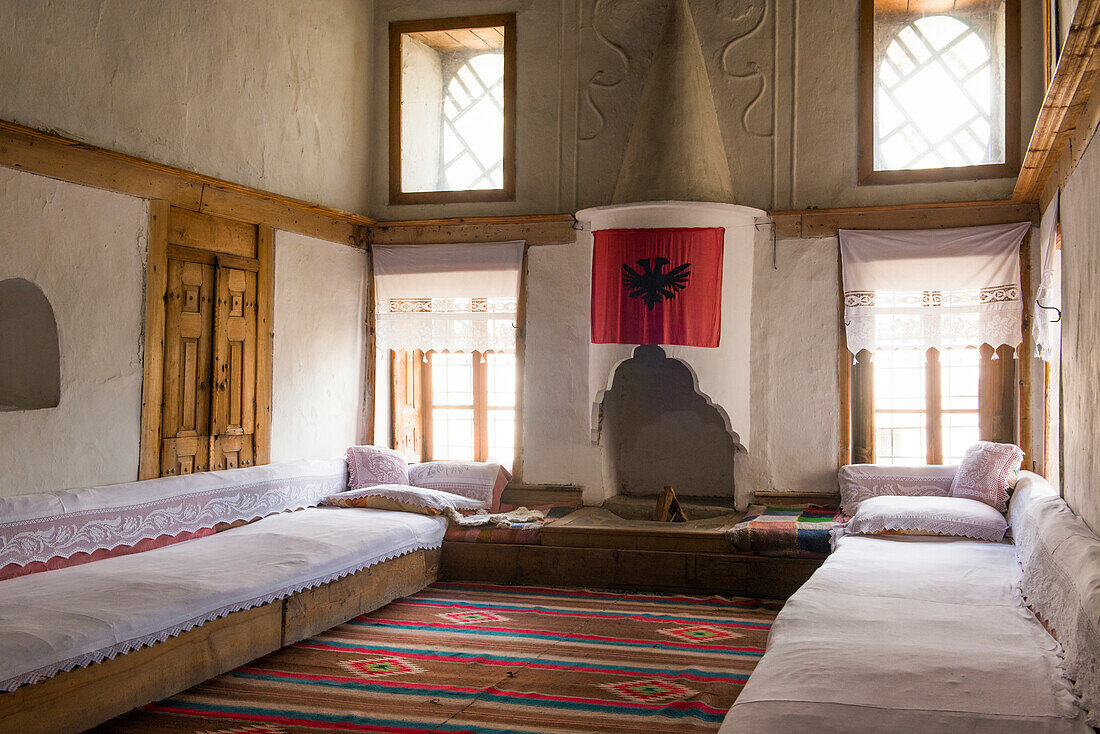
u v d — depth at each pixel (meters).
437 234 8.34
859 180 7.52
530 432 8.14
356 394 8.27
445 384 8.66
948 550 5.64
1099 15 3.38
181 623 4.43
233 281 6.70
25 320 5.36
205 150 6.48
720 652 5.20
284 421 7.25
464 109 8.73
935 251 7.17
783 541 6.48
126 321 5.77
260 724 4.11
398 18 8.55
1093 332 4.18
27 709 3.63
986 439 7.28
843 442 7.46
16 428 5.04
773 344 7.63
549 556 6.95
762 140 7.72
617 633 5.62
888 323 7.28
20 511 4.88
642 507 7.87
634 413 8.50
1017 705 2.99
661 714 4.22
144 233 5.92
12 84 5.04
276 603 5.20
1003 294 7.01
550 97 8.20
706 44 7.85
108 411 5.63
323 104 7.88
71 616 4.05
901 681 3.20
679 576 6.69
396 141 8.54
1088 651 3.07
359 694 4.52
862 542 5.93
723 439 8.24
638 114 7.68
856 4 7.55
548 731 4.03
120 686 4.12
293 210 7.39
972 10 7.53
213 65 6.57
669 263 7.36
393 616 6.05
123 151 5.78
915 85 7.63
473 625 5.82
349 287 8.19
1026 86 7.09
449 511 7.20
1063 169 5.29
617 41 8.07
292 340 7.37
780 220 7.61
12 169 5.04
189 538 5.94
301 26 7.57
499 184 8.59
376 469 7.65
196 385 6.36
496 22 8.34
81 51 5.48
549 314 8.08
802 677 3.26
